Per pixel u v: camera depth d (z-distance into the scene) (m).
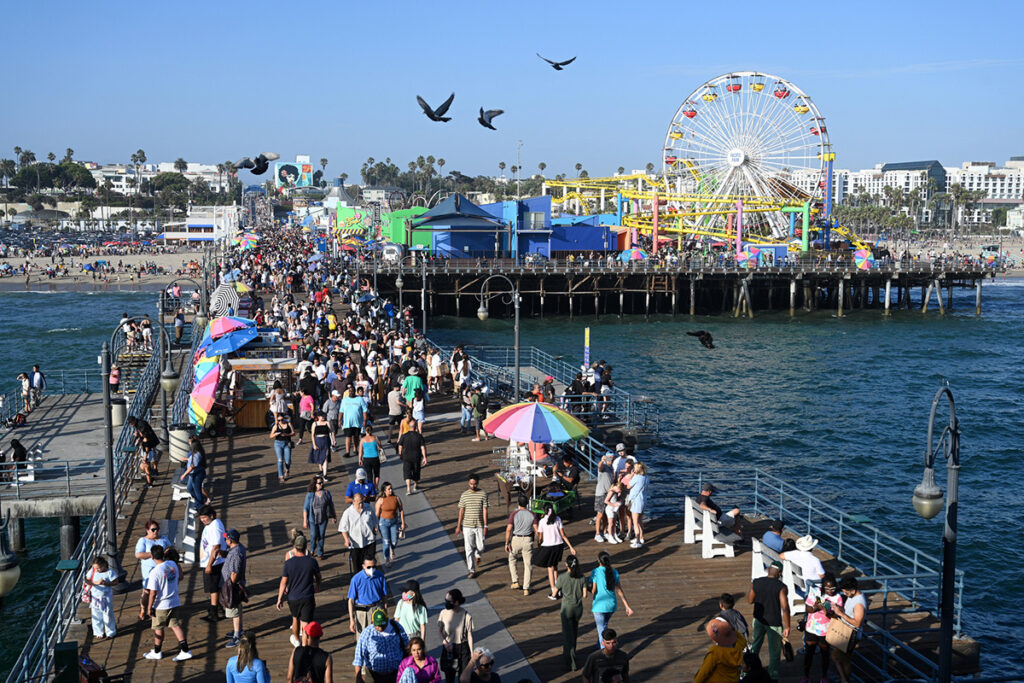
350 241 102.25
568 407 30.75
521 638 13.95
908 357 65.88
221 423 26.25
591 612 14.92
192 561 16.78
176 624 13.23
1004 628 22.98
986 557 27.44
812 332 79.25
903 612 14.95
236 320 28.81
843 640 12.18
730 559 17.30
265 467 22.92
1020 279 153.25
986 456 39.53
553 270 84.25
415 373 25.66
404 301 84.44
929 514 12.45
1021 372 60.19
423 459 23.45
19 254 164.12
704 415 45.97
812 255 96.75
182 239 192.62
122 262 148.62
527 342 70.62
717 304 97.44
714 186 104.12
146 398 34.44
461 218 90.38
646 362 62.03
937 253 189.88
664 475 35.06
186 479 18.38
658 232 95.62
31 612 23.23
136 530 18.52
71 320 89.81
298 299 61.44
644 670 13.01
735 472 35.69
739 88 101.94
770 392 52.28
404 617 12.09
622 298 87.12
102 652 13.46
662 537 18.55
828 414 46.53
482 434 26.17
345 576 16.19
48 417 34.53
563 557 17.27
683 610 15.01
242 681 10.60
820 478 35.41
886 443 41.03
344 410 23.23
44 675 12.46
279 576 16.16
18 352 70.25
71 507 23.41
